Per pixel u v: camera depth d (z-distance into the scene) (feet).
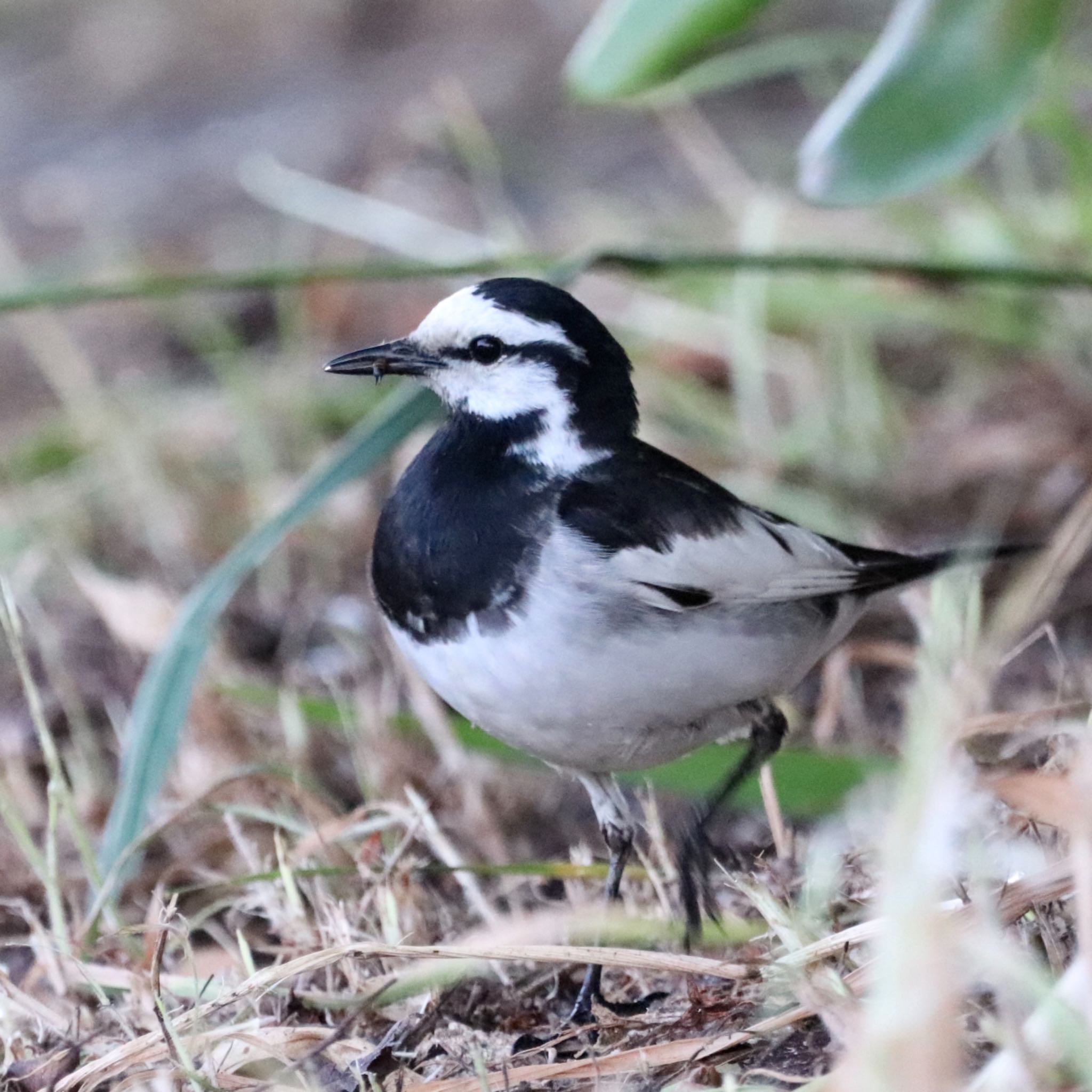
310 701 35.12
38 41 87.97
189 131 76.18
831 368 51.11
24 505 48.52
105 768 38.24
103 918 31.30
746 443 48.52
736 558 29.07
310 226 65.05
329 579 45.80
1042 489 45.96
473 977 28.22
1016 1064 19.79
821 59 48.70
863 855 28.27
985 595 41.52
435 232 56.75
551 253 55.72
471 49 78.64
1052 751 28.12
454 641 28.81
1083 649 38.19
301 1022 27.37
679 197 62.28
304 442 51.70
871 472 47.85
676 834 34.94
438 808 35.60
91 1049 26.48
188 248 64.90
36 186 73.46
